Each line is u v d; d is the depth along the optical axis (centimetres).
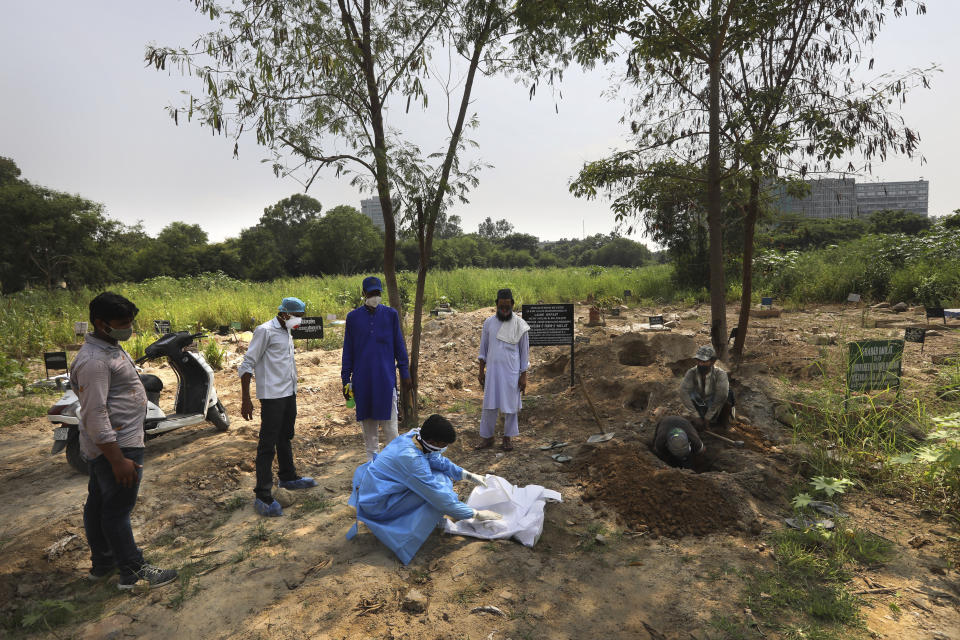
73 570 364
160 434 596
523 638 284
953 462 361
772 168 679
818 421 563
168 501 453
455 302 1889
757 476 446
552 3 592
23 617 308
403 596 324
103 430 308
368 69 612
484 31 611
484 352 578
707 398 552
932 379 683
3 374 877
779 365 782
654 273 2286
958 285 1338
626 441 534
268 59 562
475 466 530
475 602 315
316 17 579
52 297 1886
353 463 545
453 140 614
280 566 357
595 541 380
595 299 1914
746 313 804
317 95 598
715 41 713
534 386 820
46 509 443
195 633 294
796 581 328
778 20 707
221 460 527
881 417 517
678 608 305
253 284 2356
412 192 588
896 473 451
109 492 326
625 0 648
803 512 407
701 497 413
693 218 848
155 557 376
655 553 364
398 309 633
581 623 296
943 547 360
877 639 276
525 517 400
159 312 1452
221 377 924
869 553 351
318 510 441
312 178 592
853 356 559
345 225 5359
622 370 765
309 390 804
